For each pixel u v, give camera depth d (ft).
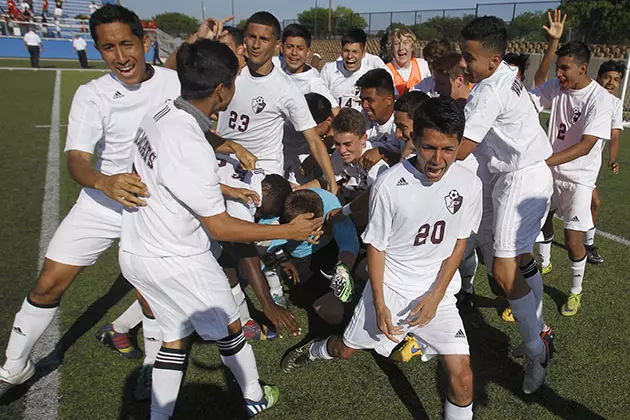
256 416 8.00
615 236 15.65
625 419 8.02
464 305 11.37
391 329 7.00
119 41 6.98
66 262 7.57
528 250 8.57
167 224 6.37
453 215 6.95
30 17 90.53
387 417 8.07
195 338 10.04
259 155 11.78
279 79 10.85
